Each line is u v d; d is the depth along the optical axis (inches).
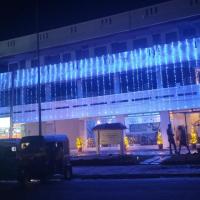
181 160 825.5
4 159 684.1
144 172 719.1
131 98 1368.1
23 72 1616.6
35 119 1561.3
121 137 1038.4
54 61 1587.1
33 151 679.7
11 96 1539.1
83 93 1477.6
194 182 562.6
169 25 1346.0
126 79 1389.0
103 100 1427.2
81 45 1515.7
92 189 544.4
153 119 1332.4
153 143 1320.1
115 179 681.6
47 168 680.4
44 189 582.6
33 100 1582.2
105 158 950.4
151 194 458.9
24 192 556.4
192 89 1258.0
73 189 558.6
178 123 1294.3
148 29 1374.3
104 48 1485.0
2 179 692.1
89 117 1465.3
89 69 1471.5
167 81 1306.6
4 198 497.0
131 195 460.8
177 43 1301.7
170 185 539.5
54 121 1558.8
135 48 1419.8
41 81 1569.9
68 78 1514.5
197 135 1254.9
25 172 665.0
